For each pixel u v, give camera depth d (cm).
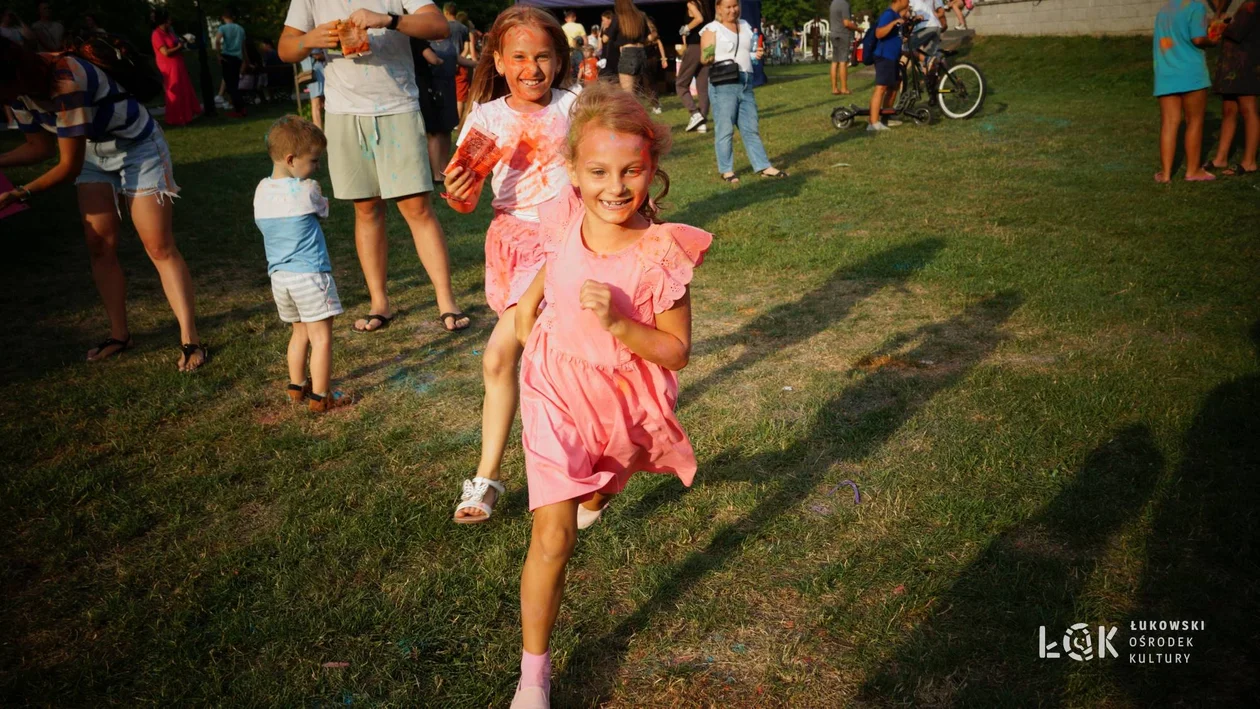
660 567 297
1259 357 423
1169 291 523
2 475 377
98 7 2012
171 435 415
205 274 695
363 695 245
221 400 456
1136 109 1246
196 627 277
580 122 224
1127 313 495
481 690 246
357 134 511
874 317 525
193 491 361
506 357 311
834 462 363
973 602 271
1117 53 1611
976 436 370
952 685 239
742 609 276
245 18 2312
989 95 1502
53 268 716
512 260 360
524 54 352
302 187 415
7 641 272
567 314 241
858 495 334
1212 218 669
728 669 252
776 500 337
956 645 253
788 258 643
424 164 525
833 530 315
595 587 291
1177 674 236
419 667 256
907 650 252
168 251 489
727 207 820
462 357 508
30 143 470
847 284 586
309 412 439
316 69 1280
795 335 507
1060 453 351
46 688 250
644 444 253
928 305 537
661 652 260
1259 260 566
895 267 604
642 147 221
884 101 1298
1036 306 516
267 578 300
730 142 936
